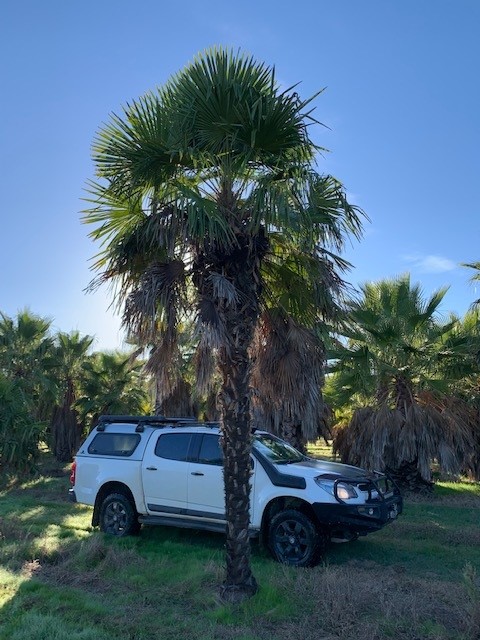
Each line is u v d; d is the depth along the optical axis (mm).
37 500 12156
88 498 8977
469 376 15227
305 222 5629
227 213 5809
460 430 13602
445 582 6160
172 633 4773
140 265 6492
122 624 4945
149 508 8445
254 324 5887
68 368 24641
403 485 13836
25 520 9578
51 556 6996
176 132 5809
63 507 11133
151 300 5598
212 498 7969
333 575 5969
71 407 23938
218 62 5719
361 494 7227
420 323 14195
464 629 4762
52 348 24000
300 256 6562
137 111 5941
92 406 22922
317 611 5207
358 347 14867
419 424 13383
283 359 7984
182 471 8258
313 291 6727
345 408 16719
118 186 6145
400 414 13625
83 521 9523
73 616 5117
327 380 16109
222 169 5879
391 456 13945
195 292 6184
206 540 8375
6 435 15938
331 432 17328
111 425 9438
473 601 4957
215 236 5426
